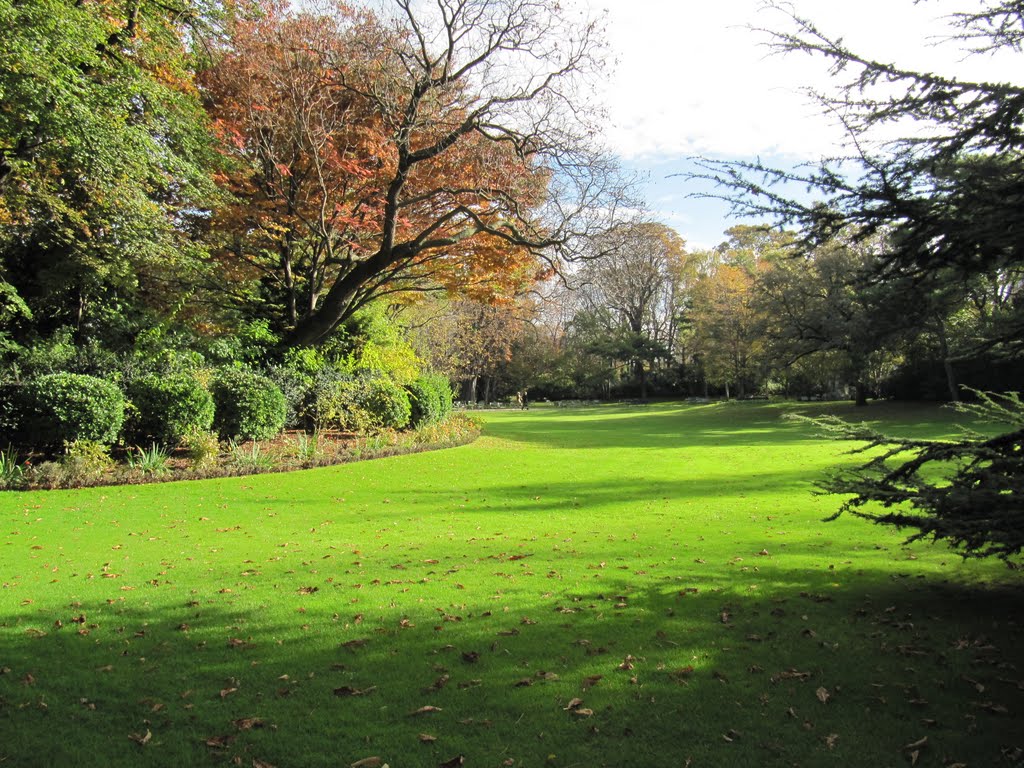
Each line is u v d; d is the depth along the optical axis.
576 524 8.49
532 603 5.16
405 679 3.80
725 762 2.95
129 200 13.64
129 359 14.12
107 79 12.94
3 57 10.13
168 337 16.81
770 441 20.91
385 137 16.19
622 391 58.38
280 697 3.58
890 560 6.52
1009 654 4.10
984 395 5.54
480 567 6.28
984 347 4.62
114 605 5.07
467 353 46.19
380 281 18.95
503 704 3.50
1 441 11.02
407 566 6.32
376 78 15.91
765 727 3.25
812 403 37.69
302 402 16.50
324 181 16.55
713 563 6.42
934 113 3.47
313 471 12.31
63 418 10.73
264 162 16.64
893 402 33.53
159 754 3.02
